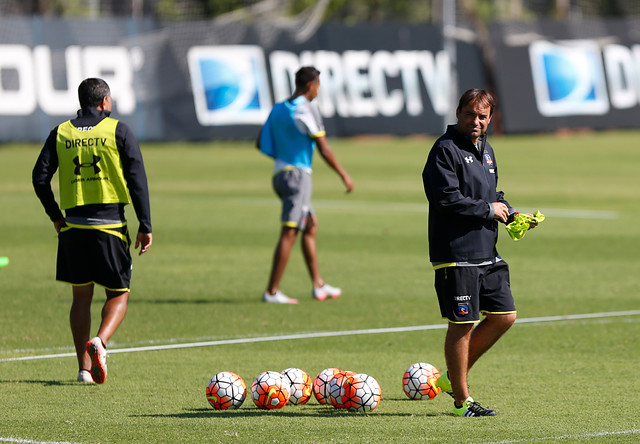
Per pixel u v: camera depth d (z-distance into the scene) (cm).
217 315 3622
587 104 13588
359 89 12600
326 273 4575
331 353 3012
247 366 2819
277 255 3872
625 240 5606
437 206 2125
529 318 3575
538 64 13375
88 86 2567
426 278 4447
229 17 14612
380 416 2214
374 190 8062
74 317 2577
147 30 11675
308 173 3891
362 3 16562
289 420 2169
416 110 12812
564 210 6881
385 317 3609
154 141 11725
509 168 9800
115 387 2530
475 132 2141
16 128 11006
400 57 12788
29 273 4462
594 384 2580
